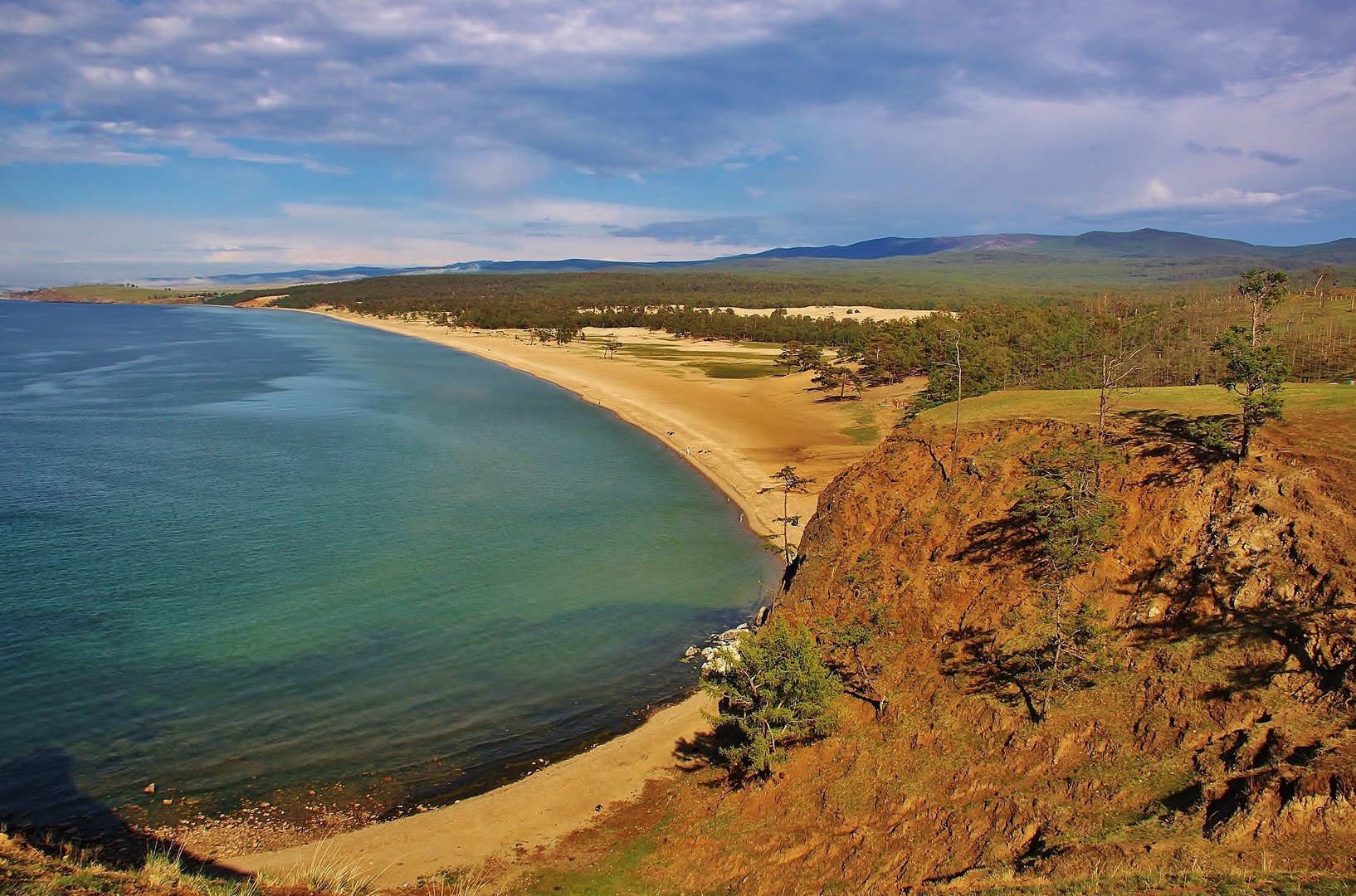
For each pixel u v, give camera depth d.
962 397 78.56
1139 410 40.25
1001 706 30.08
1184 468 34.84
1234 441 34.69
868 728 32.19
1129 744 26.58
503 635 45.06
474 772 33.09
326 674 40.34
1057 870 21.97
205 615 46.31
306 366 169.62
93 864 19.55
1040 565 35.28
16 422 99.81
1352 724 23.09
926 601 37.47
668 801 31.14
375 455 85.81
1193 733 25.72
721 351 199.38
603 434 99.94
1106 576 33.50
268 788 31.62
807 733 32.34
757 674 32.06
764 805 29.75
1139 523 34.31
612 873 27.25
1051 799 25.44
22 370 157.00
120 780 31.75
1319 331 92.06
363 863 27.52
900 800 27.77
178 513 64.44
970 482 40.69
